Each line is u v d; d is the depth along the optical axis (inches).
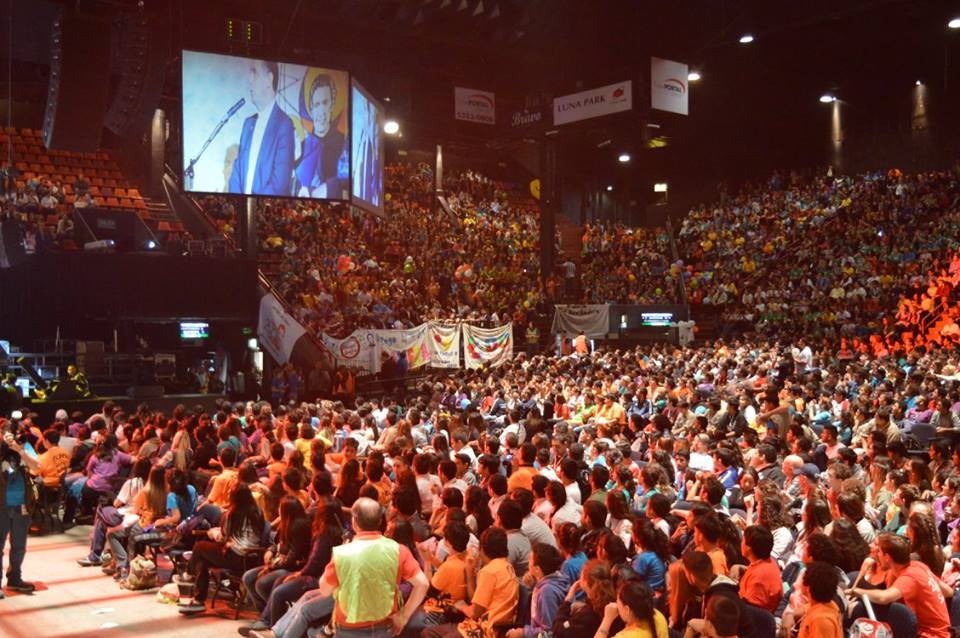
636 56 1384.1
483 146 1679.4
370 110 1125.1
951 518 331.0
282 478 362.0
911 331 1102.4
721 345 1071.0
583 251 1637.6
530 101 1433.3
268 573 308.7
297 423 529.3
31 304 880.9
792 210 1536.7
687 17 1371.8
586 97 1343.5
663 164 1856.5
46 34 1004.6
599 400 678.5
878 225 1402.6
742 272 1451.8
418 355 1064.2
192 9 1038.4
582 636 222.1
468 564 268.2
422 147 1728.6
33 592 379.6
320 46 1293.1
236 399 945.5
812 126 1704.0
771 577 234.4
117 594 376.5
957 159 1513.3
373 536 222.7
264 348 933.8
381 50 1339.8
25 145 1256.8
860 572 246.4
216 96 930.7
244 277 928.9
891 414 559.5
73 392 751.7
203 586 351.9
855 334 1171.9
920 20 1380.4
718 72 1601.9
